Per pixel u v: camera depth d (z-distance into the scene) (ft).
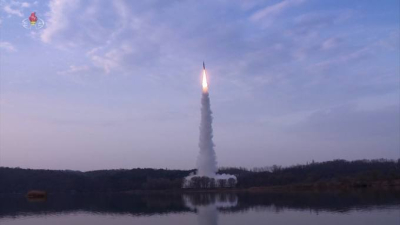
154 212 408.87
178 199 586.04
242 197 574.97
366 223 282.36
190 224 314.76
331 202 427.33
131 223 333.83
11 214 420.36
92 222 347.77
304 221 302.86
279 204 433.89
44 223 346.74
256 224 298.76
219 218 339.77
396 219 294.05
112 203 546.26
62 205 529.04
